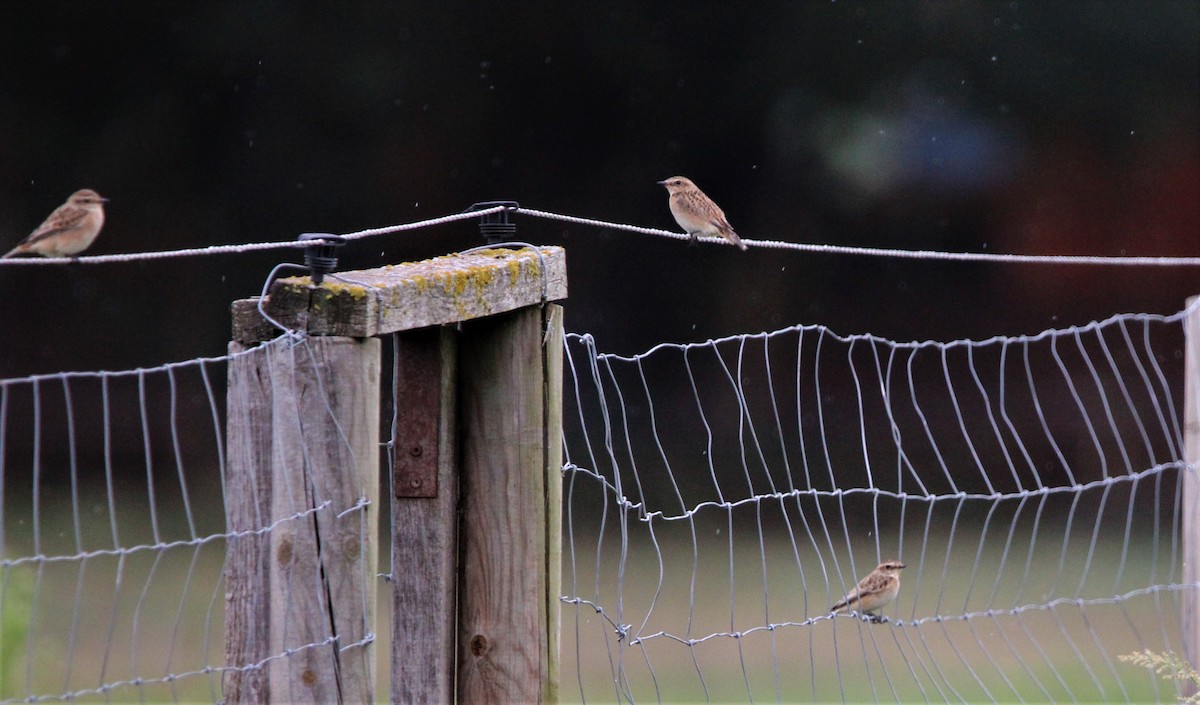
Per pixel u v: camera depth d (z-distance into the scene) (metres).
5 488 20.38
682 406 24.30
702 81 24.94
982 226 26.00
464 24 23.84
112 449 22.62
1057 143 25.73
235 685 3.49
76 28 23.31
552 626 4.18
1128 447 22.14
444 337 4.04
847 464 21.97
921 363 24.81
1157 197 25.53
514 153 24.97
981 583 14.61
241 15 23.39
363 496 3.35
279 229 24.67
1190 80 25.00
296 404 3.33
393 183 24.72
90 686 9.94
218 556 15.41
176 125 24.08
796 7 24.06
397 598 4.04
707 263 25.45
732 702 10.38
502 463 4.16
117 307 24.11
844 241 26.00
